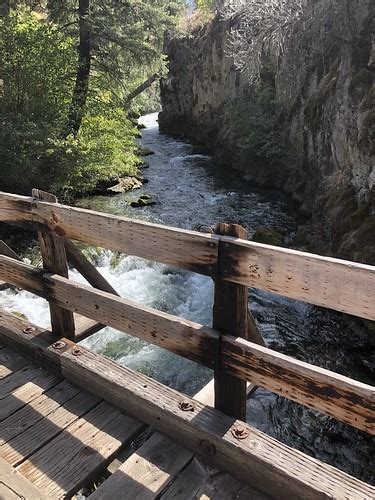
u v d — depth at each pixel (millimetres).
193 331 1970
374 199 6105
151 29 11250
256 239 7801
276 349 5219
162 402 2104
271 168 11859
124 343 5289
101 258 7469
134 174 12531
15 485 1808
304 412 4262
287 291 1621
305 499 1677
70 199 10555
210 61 17000
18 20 9828
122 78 11312
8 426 2199
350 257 5863
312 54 9266
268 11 9469
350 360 4965
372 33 6664
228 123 15195
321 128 8945
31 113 9609
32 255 7809
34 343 2646
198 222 9336
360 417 1545
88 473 1927
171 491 1813
